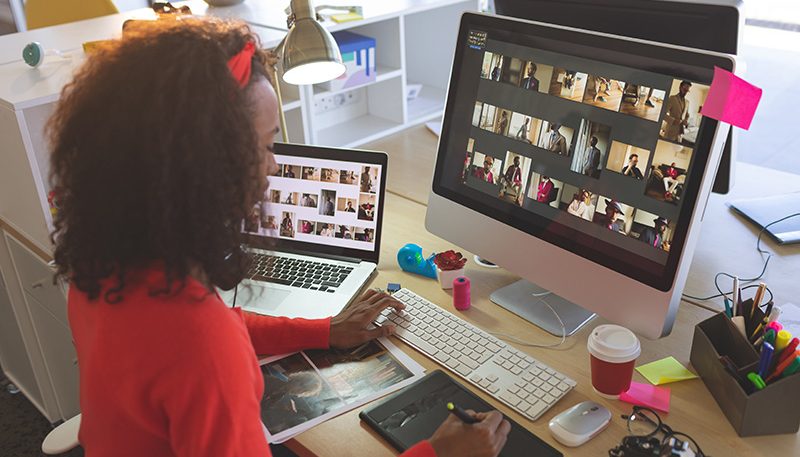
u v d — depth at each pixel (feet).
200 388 2.36
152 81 2.32
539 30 4.12
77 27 7.60
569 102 4.03
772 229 5.21
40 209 5.40
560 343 4.18
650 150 3.70
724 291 4.60
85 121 2.35
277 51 4.81
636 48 3.70
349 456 3.41
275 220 5.17
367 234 4.99
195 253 2.43
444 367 4.01
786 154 11.23
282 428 3.57
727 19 4.20
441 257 4.80
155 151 2.28
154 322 2.37
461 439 3.02
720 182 4.96
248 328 4.12
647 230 3.75
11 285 6.54
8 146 5.38
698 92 3.48
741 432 3.42
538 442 3.41
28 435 7.32
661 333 3.77
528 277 4.39
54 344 6.59
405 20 8.96
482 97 4.48
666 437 3.40
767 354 3.37
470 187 4.64
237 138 2.43
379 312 4.28
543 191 4.22
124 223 2.35
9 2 11.14
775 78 13.17
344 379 3.91
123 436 2.53
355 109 8.31
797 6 14.98
